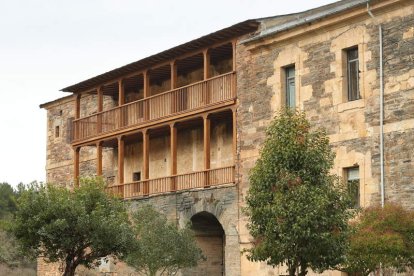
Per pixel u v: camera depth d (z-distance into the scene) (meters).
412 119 22.55
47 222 21.33
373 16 23.92
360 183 23.83
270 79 27.53
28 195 21.72
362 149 23.89
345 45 24.84
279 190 17.77
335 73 25.09
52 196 21.64
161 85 35.97
